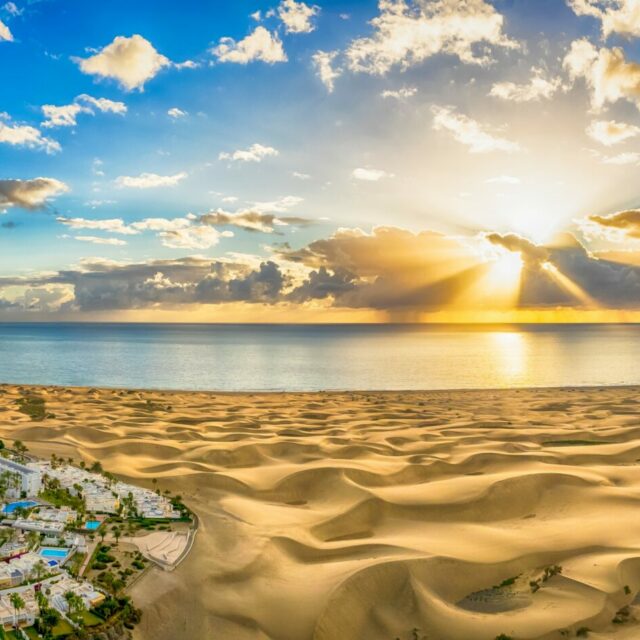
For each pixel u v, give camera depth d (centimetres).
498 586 12300
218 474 18025
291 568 12375
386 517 15950
